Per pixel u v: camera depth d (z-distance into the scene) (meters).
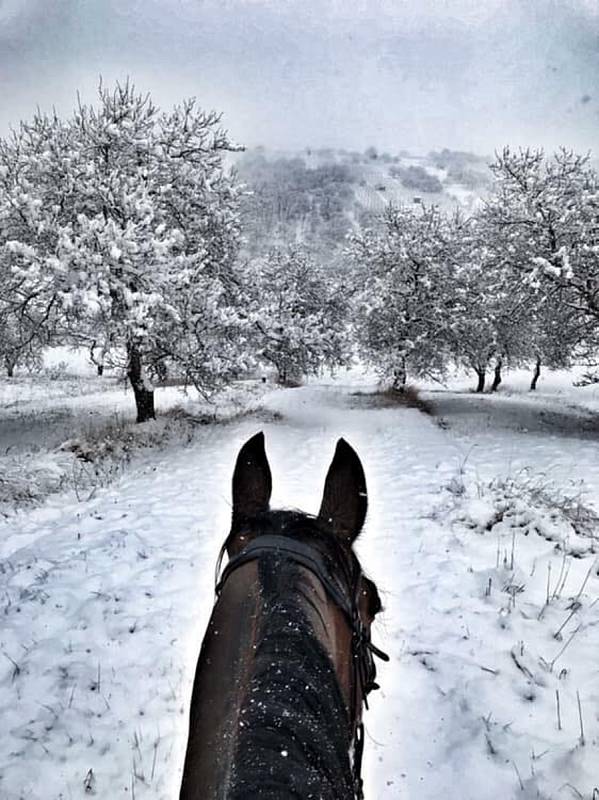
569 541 6.68
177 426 17.88
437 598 5.67
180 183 18.72
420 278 28.44
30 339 17.39
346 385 42.00
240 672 1.26
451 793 3.36
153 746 3.84
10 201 15.34
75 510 9.30
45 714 4.16
